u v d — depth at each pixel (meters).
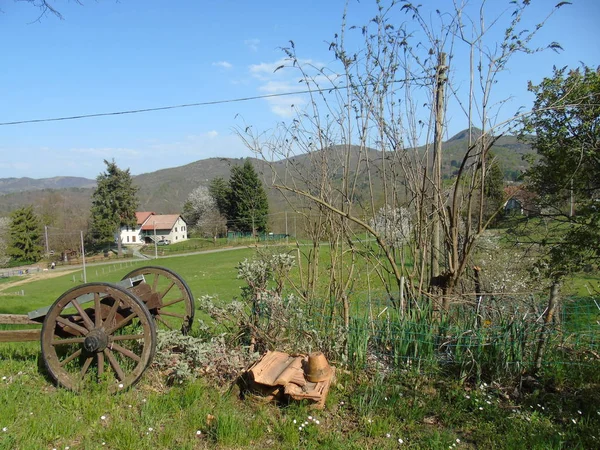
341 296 4.93
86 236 64.44
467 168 5.21
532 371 4.23
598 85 8.07
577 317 4.69
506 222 10.38
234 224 47.25
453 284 4.70
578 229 9.52
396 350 4.52
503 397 4.04
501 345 4.23
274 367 4.19
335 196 5.16
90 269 51.91
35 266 58.69
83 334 4.30
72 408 3.91
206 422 3.68
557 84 8.69
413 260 5.09
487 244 7.91
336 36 4.91
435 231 5.11
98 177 63.47
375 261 5.31
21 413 3.82
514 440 3.35
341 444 3.35
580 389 4.05
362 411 3.79
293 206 5.31
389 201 5.18
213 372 4.40
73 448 3.39
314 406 3.81
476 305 4.62
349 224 5.03
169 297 14.78
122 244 73.12
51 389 4.37
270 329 4.89
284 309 4.78
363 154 5.14
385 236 5.12
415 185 4.95
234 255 43.97
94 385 4.20
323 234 5.32
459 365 4.43
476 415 3.78
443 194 5.05
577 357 4.39
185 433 3.55
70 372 4.50
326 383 3.95
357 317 4.78
